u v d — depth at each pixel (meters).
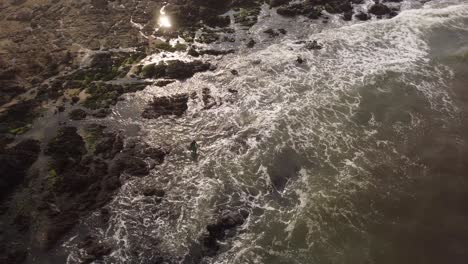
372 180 26.95
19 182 27.94
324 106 32.19
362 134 29.92
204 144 29.98
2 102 33.66
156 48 38.78
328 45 37.94
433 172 27.31
